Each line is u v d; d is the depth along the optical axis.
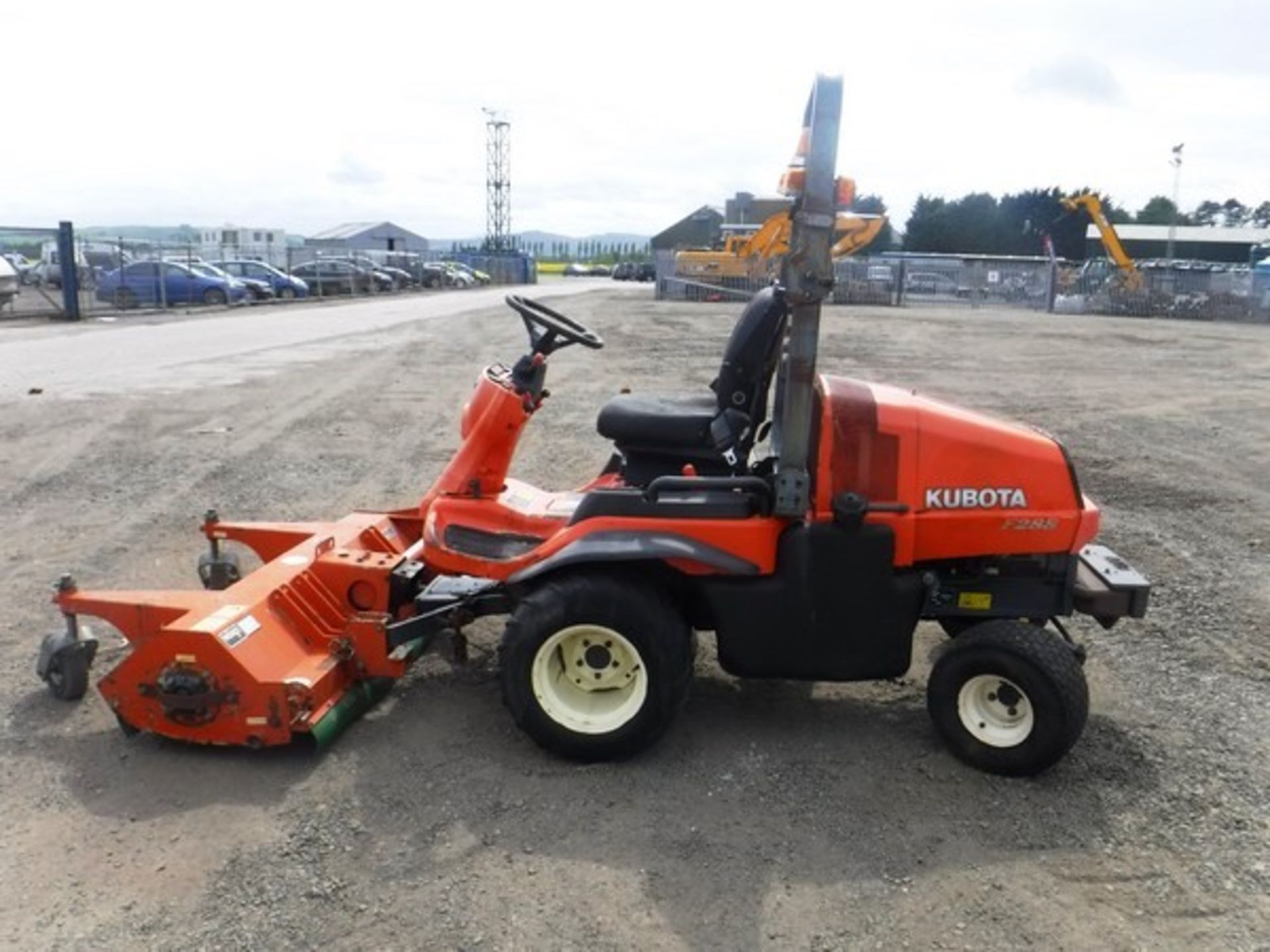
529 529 4.18
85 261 28.23
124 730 3.79
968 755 3.66
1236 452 9.24
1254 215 100.50
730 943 2.80
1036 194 77.62
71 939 2.79
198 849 3.17
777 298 3.99
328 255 46.66
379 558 4.18
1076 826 3.35
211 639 3.56
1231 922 2.91
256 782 3.54
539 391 4.36
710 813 3.39
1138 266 32.16
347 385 12.84
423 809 3.39
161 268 27.23
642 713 3.58
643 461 4.18
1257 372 15.23
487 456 4.22
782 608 3.62
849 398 3.69
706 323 23.31
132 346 17.09
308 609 3.99
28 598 5.25
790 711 4.11
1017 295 33.16
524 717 3.63
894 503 3.60
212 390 12.21
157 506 7.00
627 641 3.54
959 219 79.06
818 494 3.62
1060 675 3.46
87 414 10.45
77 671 4.08
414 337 19.73
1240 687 4.43
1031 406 11.74
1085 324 25.88
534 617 3.57
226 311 27.28
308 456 8.66
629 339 18.95
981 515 3.62
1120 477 8.21
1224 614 5.26
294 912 2.90
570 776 3.61
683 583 3.75
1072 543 3.66
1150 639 4.93
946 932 2.85
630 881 3.04
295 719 3.59
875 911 2.93
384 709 4.08
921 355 17.06
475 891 2.99
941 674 3.68
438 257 73.94
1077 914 2.93
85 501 7.13
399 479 7.87
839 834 3.29
